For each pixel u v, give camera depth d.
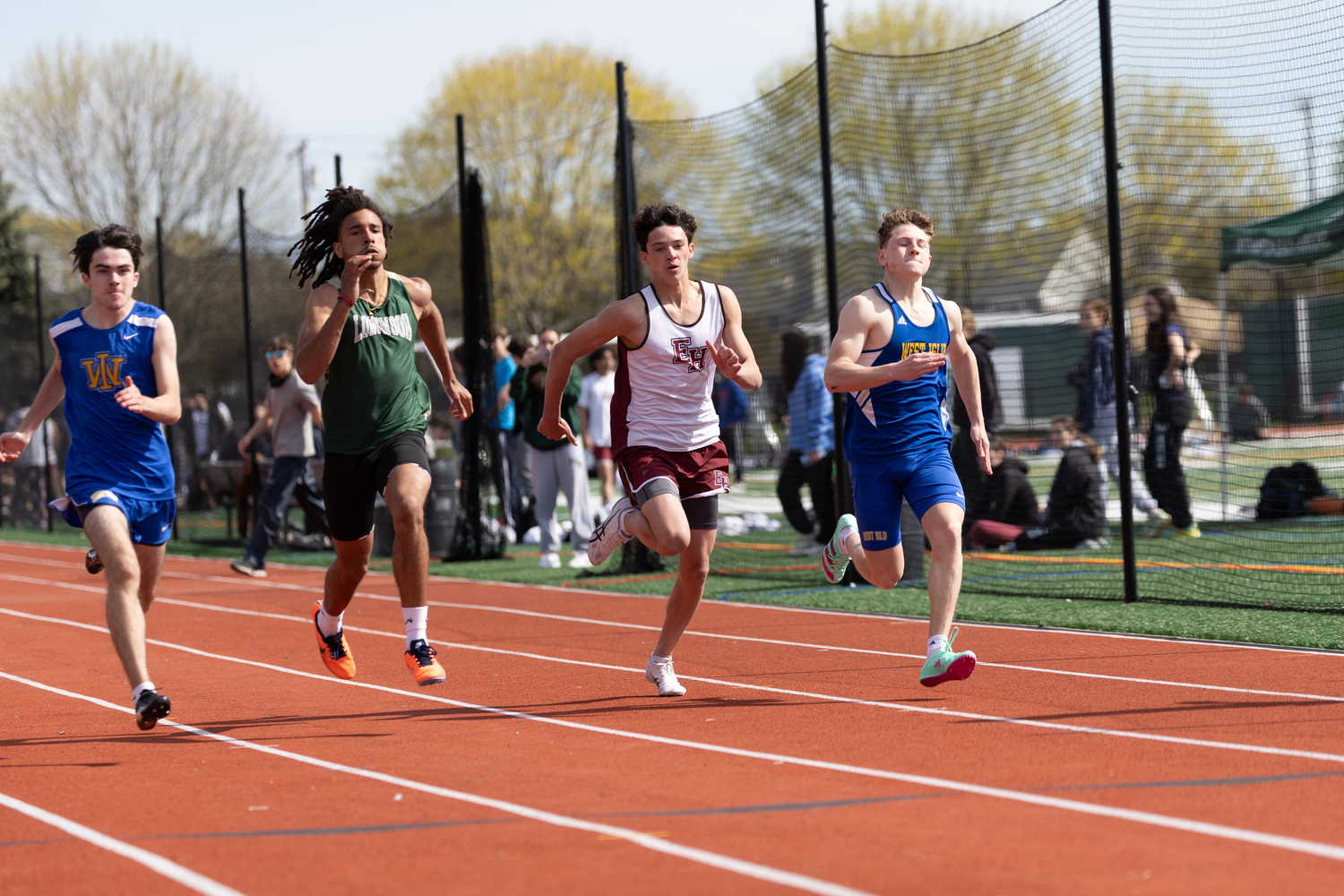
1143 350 33.12
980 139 36.66
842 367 15.30
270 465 41.97
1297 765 11.67
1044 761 12.16
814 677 17.55
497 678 18.39
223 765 13.19
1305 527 34.28
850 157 36.81
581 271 112.50
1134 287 35.97
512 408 41.66
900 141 37.16
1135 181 32.75
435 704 16.52
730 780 11.81
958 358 16.25
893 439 15.74
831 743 13.31
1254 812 10.17
